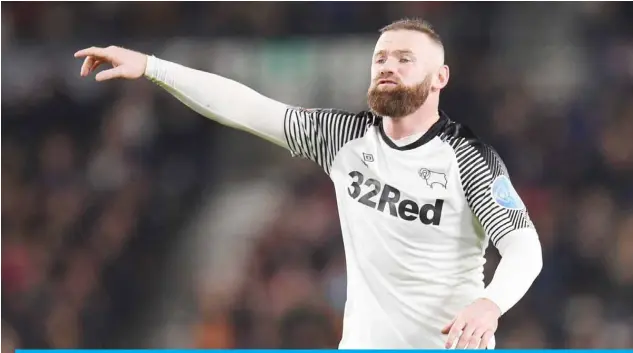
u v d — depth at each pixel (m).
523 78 51.78
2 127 53.06
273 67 51.69
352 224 20.80
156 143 51.81
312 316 44.56
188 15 54.53
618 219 47.97
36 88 53.69
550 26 52.34
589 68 51.56
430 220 20.12
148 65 21.44
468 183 20.03
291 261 46.62
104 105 53.47
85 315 47.56
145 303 47.75
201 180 50.88
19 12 54.69
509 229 19.67
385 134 20.77
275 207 48.66
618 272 46.16
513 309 44.72
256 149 51.06
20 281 48.84
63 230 50.34
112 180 51.41
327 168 21.42
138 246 49.31
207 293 46.81
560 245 47.19
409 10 53.09
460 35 52.56
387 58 20.28
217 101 21.55
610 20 51.97
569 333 44.44
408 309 20.39
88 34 55.06
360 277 20.70
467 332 17.97
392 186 20.38
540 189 49.62
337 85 51.09
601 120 50.75
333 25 53.16
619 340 44.28
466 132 20.53
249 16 53.47
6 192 51.69
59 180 52.16
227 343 45.06
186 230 49.47
